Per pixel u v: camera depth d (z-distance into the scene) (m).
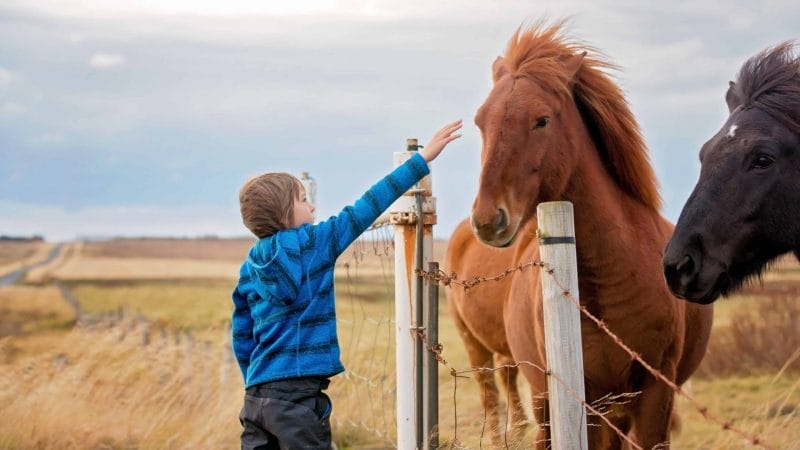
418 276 3.84
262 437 3.04
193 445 6.86
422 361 3.82
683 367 4.35
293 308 3.00
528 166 3.75
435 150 3.20
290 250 2.99
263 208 3.06
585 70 4.12
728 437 5.79
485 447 4.12
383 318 6.07
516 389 5.80
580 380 2.82
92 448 6.98
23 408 7.20
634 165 4.17
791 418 5.62
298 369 2.96
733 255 3.49
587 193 3.90
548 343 2.86
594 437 4.01
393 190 3.12
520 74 3.91
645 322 3.87
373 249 4.47
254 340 3.12
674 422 5.08
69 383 7.40
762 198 3.47
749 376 10.15
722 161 3.52
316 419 2.96
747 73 3.67
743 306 11.17
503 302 5.00
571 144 3.89
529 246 4.40
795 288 10.93
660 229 4.22
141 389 7.43
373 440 6.90
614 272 3.86
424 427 3.84
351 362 6.93
